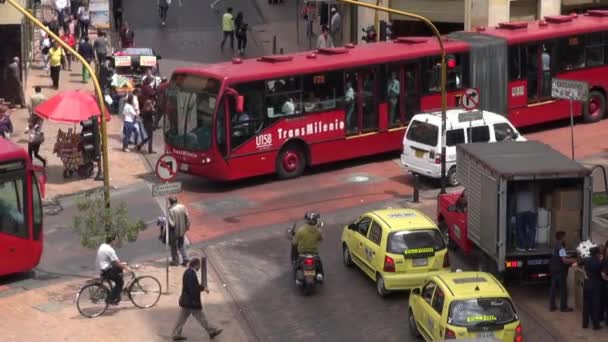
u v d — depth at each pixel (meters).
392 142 51.03
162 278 36.09
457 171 36.66
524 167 32.78
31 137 48.47
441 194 39.53
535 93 55.34
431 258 33.53
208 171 46.31
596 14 58.81
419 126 46.06
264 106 47.00
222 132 46.00
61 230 41.88
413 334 30.94
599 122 57.81
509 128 46.56
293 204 44.75
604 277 30.80
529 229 32.84
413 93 51.31
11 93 60.12
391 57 50.31
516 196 32.84
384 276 33.53
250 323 32.41
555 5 67.06
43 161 49.03
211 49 75.06
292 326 32.25
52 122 57.66
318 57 48.97
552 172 32.31
